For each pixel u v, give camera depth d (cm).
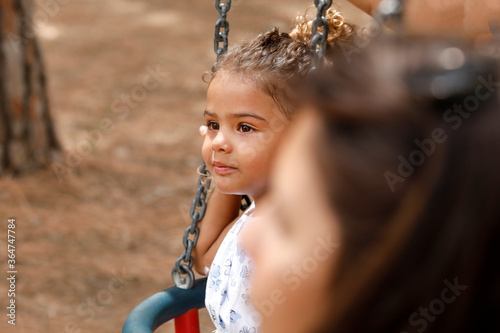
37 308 357
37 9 1011
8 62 490
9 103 494
